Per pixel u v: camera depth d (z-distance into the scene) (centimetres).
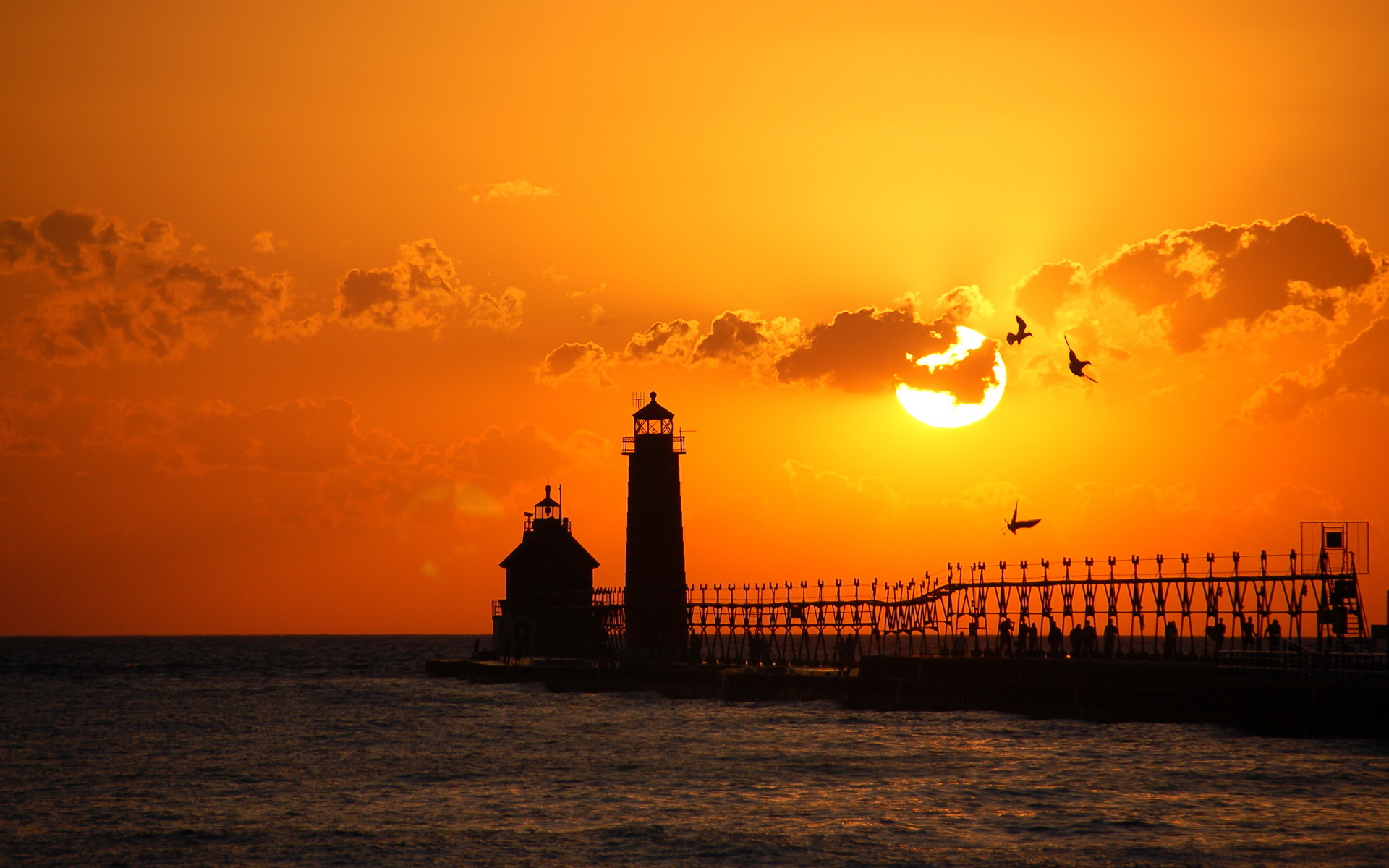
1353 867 19275
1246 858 19788
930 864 19750
